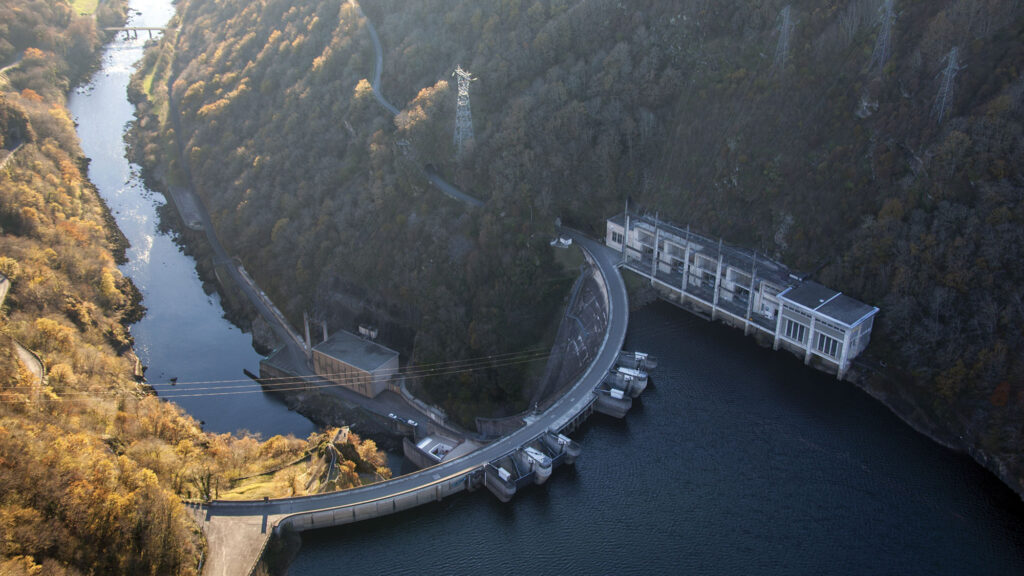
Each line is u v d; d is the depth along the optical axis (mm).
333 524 196250
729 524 191250
